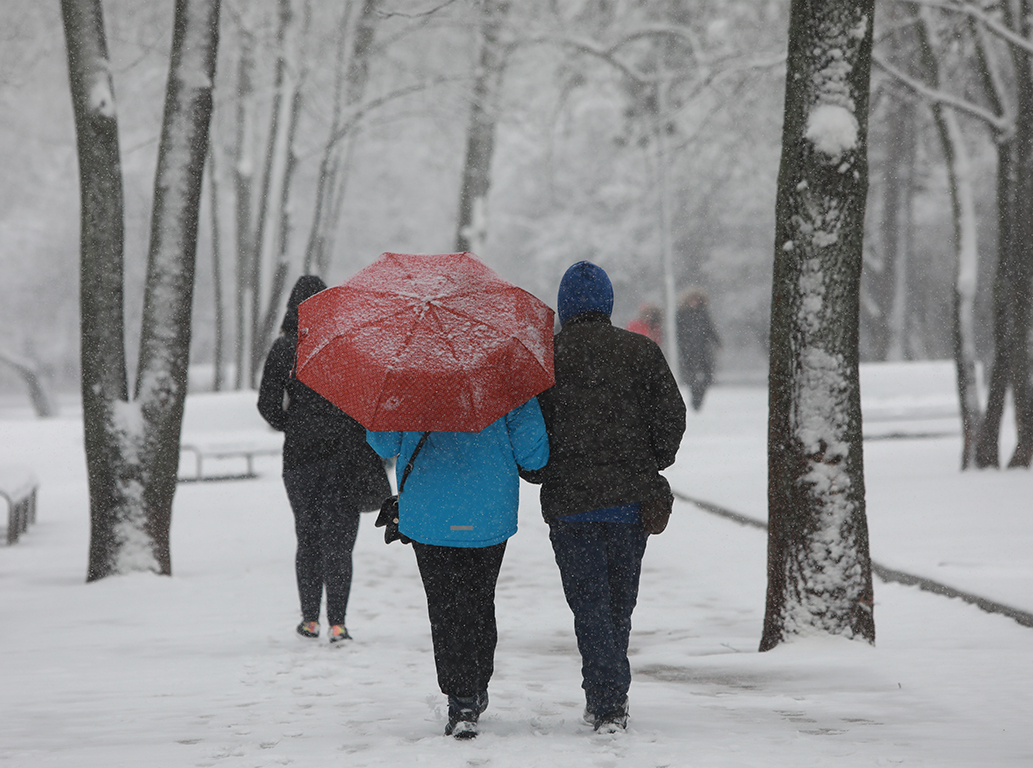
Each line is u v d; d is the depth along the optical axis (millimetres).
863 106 19625
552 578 27953
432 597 12906
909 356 114312
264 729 13094
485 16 64000
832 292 19438
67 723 13758
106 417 29359
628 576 13219
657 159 80375
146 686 16344
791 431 19516
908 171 96938
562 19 65562
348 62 65750
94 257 29578
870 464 50219
